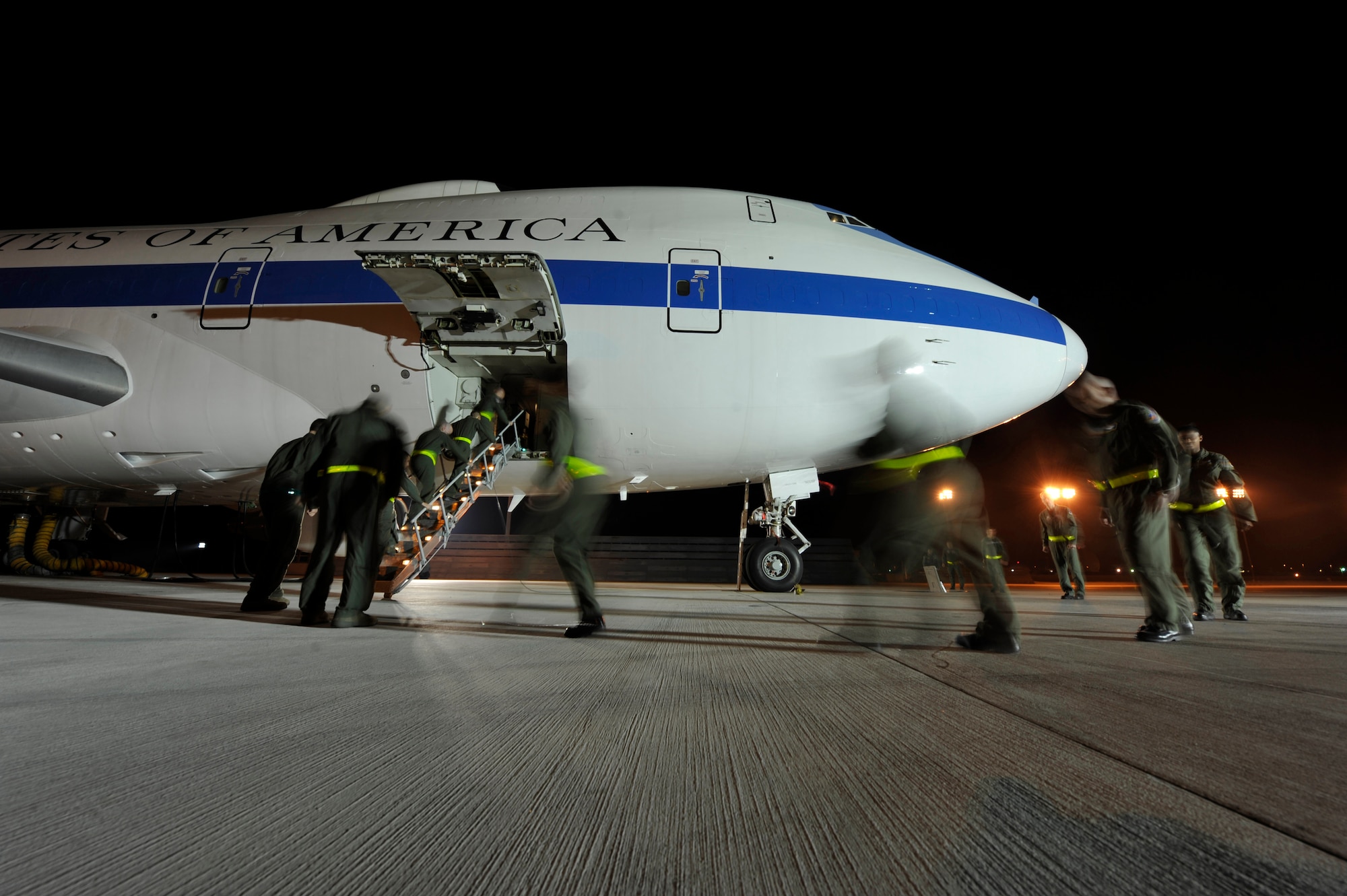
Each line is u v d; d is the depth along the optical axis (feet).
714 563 54.80
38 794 4.50
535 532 13.98
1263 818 4.15
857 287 26.07
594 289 24.76
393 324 24.59
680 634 13.78
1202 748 5.68
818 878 3.31
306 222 27.71
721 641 12.68
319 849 3.64
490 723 6.43
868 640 12.83
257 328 24.95
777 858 3.54
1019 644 12.41
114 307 25.45
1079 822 4.07
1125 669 9.91
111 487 29.84
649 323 24.62
